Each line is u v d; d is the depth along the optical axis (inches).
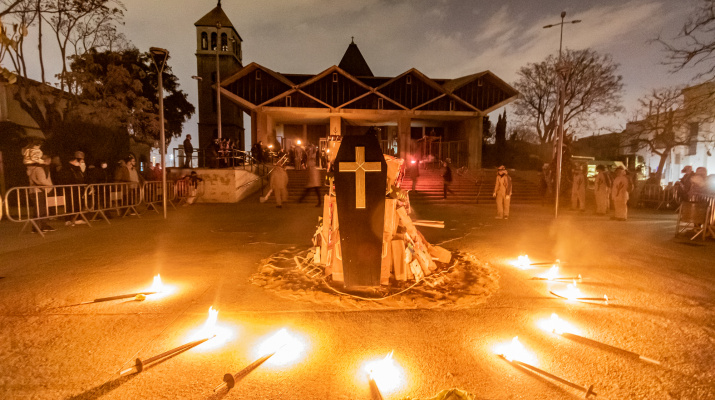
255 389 113.3
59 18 746.8
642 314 171.8
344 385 115.8
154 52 487.2
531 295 196.2
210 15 1669.5
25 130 737.0
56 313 168.7
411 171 810.2
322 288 201.6
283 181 642.8
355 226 195.8
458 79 1263.5
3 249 303.0
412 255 217.6
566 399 109.0
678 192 674.8
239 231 394.0
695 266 258.8
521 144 1675.7
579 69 1517.0
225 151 815.1
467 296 189.9
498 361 129.8
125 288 203.6
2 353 133.2
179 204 684.7
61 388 113.0
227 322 160.1
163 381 117.2
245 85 1074.1
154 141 971.3
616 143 1585.9
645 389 114.5
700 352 137.2
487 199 798.5
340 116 1133.7
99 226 426.6
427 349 137.9
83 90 812.0
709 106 840.9
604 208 595.2
